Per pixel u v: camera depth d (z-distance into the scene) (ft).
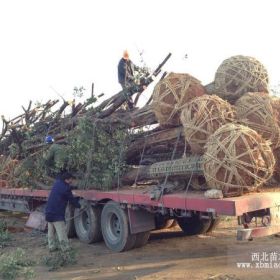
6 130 40.37
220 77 24.76
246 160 19.35
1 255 26.18
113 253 26.71
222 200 19.36
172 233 31.96
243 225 19.54
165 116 24.68
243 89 24.31
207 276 20.53
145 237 27.40
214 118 21.49
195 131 21.66
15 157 40.09
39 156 34.68
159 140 26.53
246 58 24.85
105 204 28.22
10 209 41.73
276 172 23.15
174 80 24.49
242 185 19.69
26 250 29.09
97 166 29.07
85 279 21.61
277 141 22.16
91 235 29.55
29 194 36.22
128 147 28.91
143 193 24.95
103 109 31.78
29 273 21.98
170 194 23.17
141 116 28.19
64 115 36.55
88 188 29.86
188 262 23.54
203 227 30.32
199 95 24.22
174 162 23.98
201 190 23.41
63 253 25.09
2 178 41.50
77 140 29.09
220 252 25.35
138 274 21.84
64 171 28.91
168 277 20.84
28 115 39.99
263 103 22.04
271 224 20.08
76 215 31.19
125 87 30.81
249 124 21.89
